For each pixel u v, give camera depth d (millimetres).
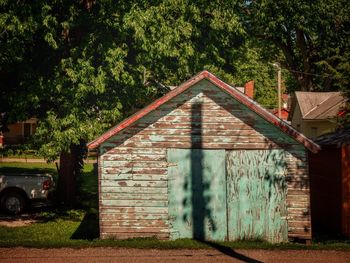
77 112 15961
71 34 18281
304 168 13016
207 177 13102
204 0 18438
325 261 10461
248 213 13055
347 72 20000
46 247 11961
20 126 55344
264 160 13078
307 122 36625
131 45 18016
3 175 18328
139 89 17438
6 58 15531
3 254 11156
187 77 18500
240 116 13109
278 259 10672
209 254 11164
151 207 13070
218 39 19297
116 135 13125
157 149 13141
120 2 16359
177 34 16641
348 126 17797
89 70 15539
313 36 37750
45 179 18578
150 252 11375
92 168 37406
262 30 36469
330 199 15008
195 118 13125
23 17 15516
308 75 42156
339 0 35062
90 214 18406
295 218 12977
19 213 18234
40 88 16031
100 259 10617
